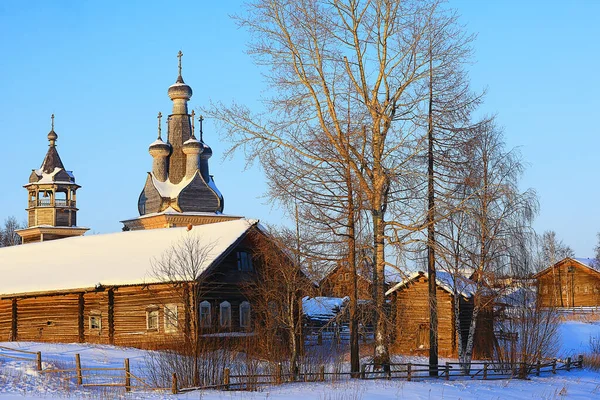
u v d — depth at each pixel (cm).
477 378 4578
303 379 4016
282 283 4694
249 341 4441
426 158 4209
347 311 4234
